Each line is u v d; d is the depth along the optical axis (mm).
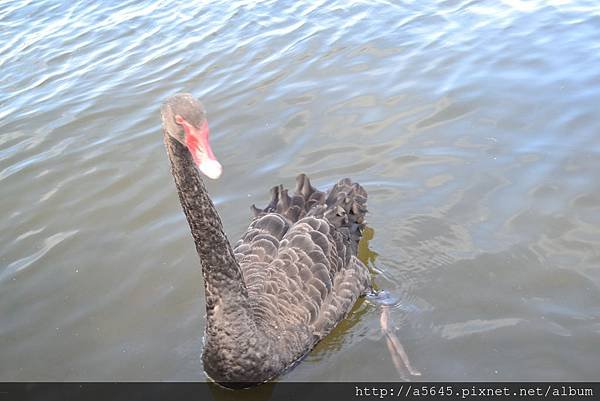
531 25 3299
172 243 2316
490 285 2037
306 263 1952
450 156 2537
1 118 3072
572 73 2883
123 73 3320
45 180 2654
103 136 2875
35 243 2361
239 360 1761
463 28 3355
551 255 2092
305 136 2729
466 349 1854
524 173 2406
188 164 1611
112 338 2004
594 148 2461
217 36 3566
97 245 2332
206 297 1757
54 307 2117
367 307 2057
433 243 2211
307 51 3307
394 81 2998
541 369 1773
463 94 2850
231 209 2416
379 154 2594
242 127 2814
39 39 3775
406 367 1831
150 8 4020
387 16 3578
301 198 2201
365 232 2293
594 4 3422
